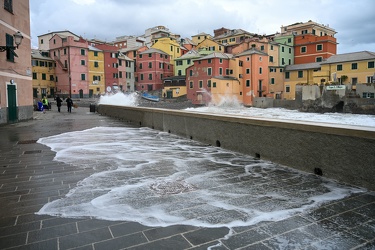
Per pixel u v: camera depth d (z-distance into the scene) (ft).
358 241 9.00
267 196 12.99
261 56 195.00
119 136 32.83
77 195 13.33
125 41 300.40
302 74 194.29
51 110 99.30
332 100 152.25
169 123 34.78
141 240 9.20
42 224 10.37
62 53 201.26
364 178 13.75
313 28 240.53
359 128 14.14
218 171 17.33
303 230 9.75
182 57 225.35
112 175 16.65
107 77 218.59
